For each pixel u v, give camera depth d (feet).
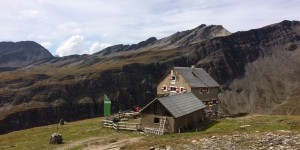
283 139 101.96
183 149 101.04
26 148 165.99
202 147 100.89
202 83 312.91
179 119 188.03
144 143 125.29
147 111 191.21
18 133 255.70
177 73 306.96
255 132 127.65
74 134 197.06
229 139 110.52
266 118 234.38
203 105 233.76
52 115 654.94
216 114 261.65
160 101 183.62
